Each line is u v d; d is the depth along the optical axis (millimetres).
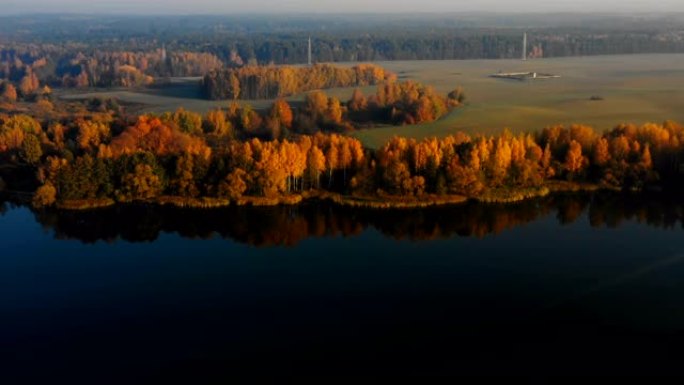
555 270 95812
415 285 91938
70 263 101000
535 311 84062
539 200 127250
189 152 128500
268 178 125562
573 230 111938
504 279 93188
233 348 77125
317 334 79750
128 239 110812
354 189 128375
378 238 110375
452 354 75125
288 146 129625
